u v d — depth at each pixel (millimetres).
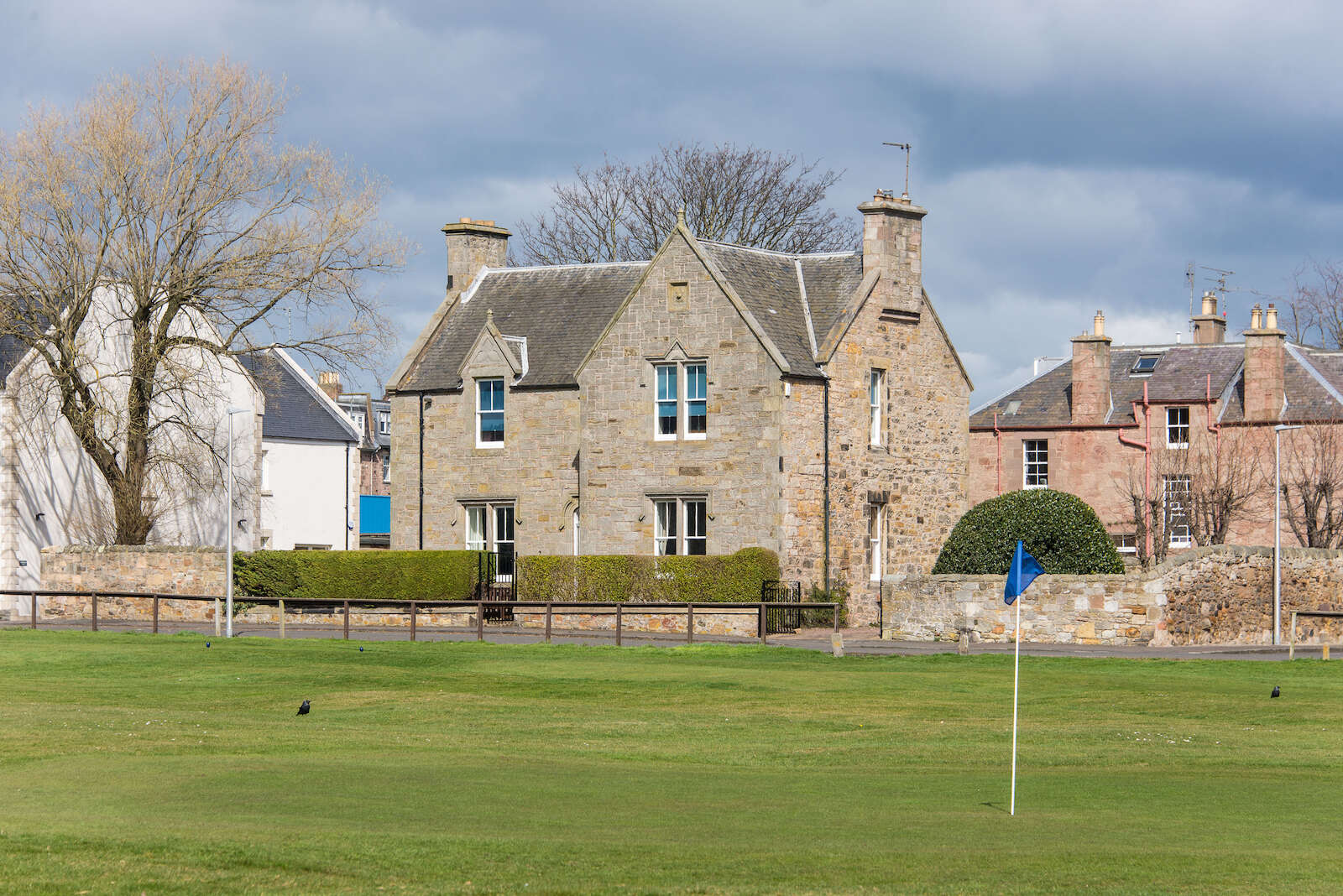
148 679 29625
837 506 44938
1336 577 43031
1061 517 37781
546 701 25938
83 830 13609
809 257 48531
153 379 48969
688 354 44969
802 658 32906
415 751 19703
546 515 48375
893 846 13070
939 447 49062
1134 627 35500
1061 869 12047
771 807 15141
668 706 25156
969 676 29000
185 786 16297
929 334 48812
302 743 20297
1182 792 16359
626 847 12906
